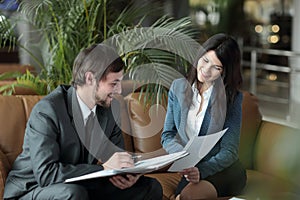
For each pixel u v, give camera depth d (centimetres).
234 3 843
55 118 182
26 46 365
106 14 328
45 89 290
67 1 301
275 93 723
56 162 179
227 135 216
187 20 287
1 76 296
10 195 188
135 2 329
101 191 194
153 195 197
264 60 869
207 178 211
